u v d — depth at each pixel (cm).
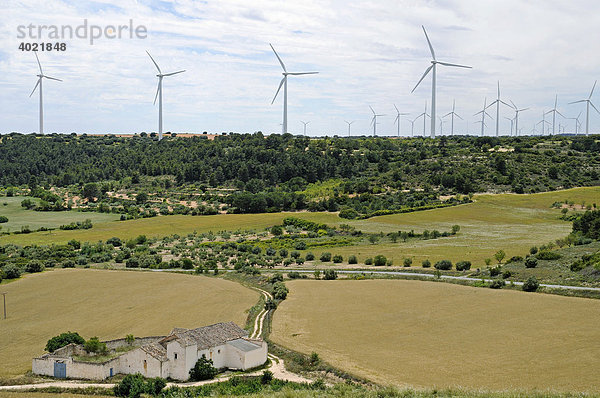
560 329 7450
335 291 10675
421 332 7800
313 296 10325
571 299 8881
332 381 6131
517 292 9631
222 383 6066
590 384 5550
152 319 9025
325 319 8694
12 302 10419
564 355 6481
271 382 6116
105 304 10175
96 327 8619
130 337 7506
